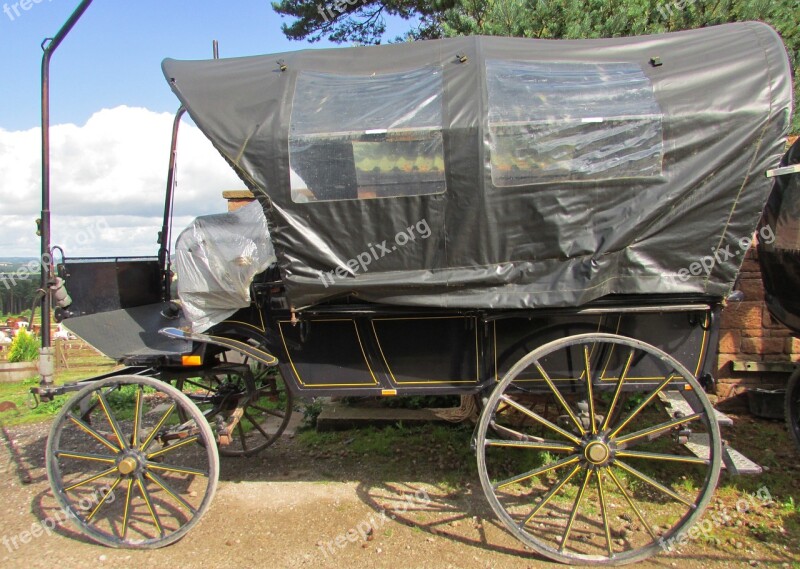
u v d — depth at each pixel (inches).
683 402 122.6
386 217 102.3
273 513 125.1
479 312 109.4
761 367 166.2
